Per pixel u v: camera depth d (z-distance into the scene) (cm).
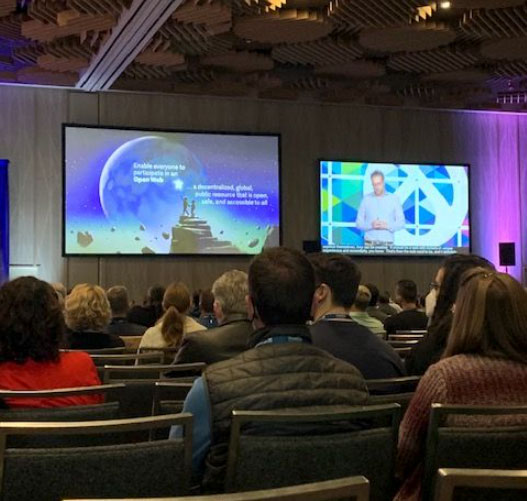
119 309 608
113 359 364
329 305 296
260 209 1255
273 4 888
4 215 1151
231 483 169
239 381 183
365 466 179
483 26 959
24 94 1198
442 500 122
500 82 1291
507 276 204
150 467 168
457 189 1357
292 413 169
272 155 1266
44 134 1202
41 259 1185
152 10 815
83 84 1170
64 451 163
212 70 1191
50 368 257
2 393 218
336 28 1013
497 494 146
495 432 184
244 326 349
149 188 1201
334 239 1295
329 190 1299
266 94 1269
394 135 1370
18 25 980
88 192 1170
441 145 1390
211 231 1229
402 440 201
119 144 1190
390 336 461
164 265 1233
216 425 179
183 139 1223
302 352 191
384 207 1318
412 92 1298
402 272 1344
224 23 906
